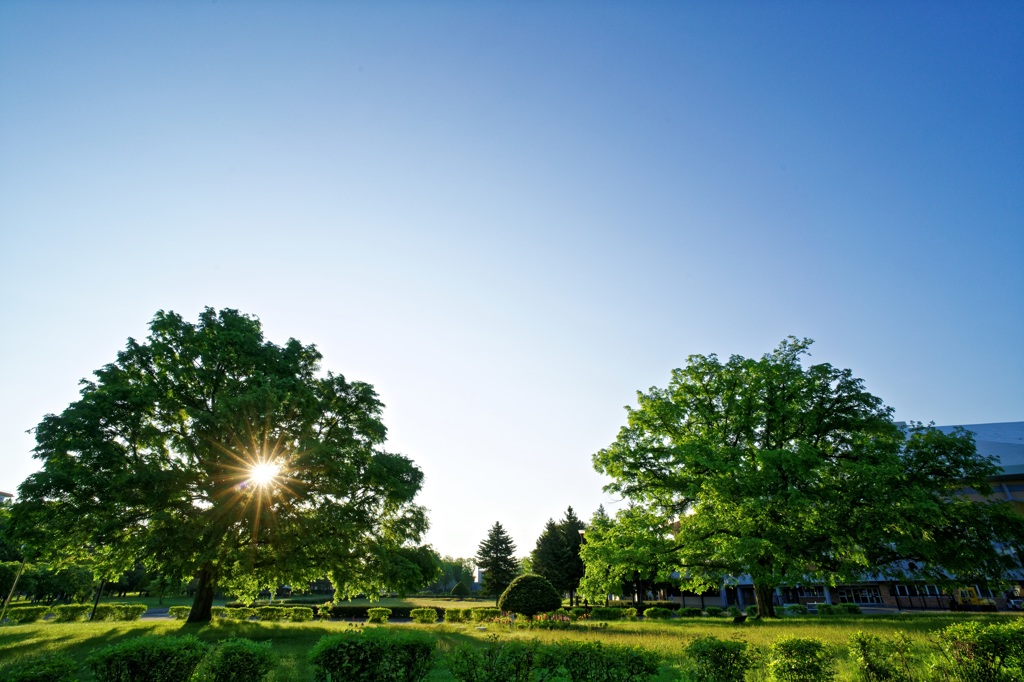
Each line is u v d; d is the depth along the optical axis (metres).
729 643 8.41
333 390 24.55
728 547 22.33
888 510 21.09
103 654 6.88
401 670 8.16
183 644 7.31
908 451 25.94
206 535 19.55
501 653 7.98
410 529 24.06
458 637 18.95
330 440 23.33
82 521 18.73
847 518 21.94
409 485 24.02
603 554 25.31
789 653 8.31
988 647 7.61
